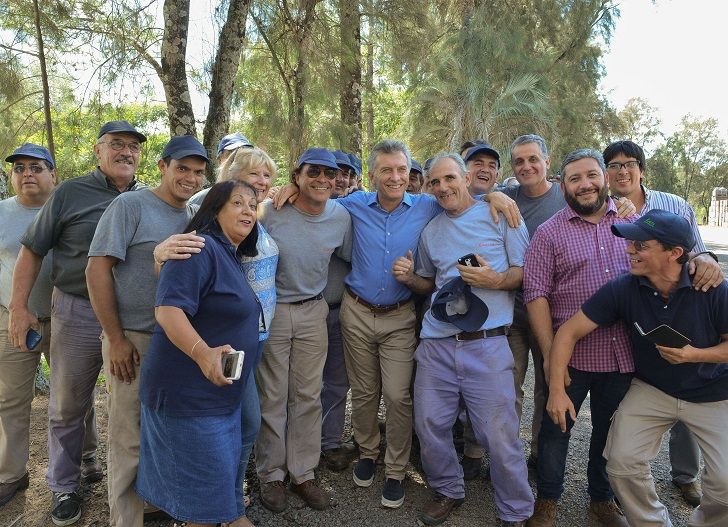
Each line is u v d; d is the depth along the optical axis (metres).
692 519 2.61
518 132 13.77
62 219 2.80
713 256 2.45
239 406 2.34
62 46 7.71
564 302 2.89
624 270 2.76
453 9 15.04
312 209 3.12
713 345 2.43
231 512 2.20
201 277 2.12
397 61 11.04
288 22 8.84
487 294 2.90
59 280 2.85
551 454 2.85
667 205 3.26
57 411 2.87
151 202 2.58
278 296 3.07
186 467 2.14
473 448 3.39
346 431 4.05
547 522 2.85
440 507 2.93
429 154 14.16
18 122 9.09
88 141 8.97
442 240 3.06
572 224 2.86
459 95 13.27
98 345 2.90
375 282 3.18
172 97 5.72
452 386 2.92
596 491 2.90
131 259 2.51
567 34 17.61
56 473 2.88
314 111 9.75
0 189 4.68
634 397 2.65
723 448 2.44
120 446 2.51
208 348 2.02
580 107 18.70
